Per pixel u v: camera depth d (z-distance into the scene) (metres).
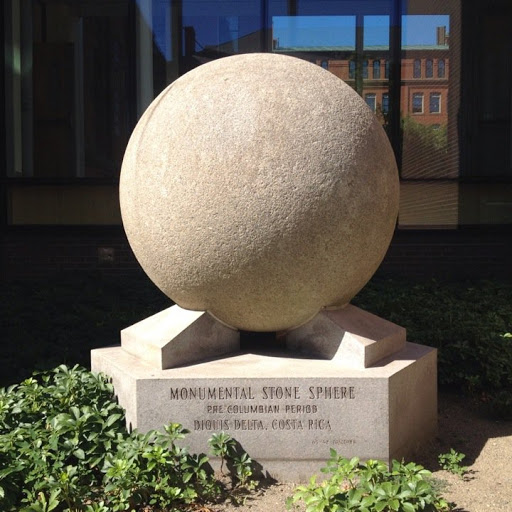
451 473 4.25
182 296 4.40
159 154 4.17
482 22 10.04
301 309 4.30
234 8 10.16
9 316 7.34
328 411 4.02
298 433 4.03
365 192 4.13
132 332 4.70
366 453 4.02
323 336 4.39
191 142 4.06
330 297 4.30
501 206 10.14
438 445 4.69
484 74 10.09
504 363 5.87
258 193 3.95
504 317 7.38
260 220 3.97
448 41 10.06
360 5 10.07
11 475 3.68
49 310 7.66
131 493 3.63
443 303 7.80
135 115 10.20
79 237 9.96
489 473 4.26
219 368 4.21
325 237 4.05
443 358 5.97
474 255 10.03
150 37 10.19
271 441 4.04
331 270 4.15
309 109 4.07
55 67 10.19
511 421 5.23
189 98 4.18
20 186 10.09
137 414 4.06
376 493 3.35
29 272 10.00
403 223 10.09
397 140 10.12
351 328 4.33
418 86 10.11
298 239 4.01
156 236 4.22
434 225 10.11
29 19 10.15
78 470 3.85
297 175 3.96
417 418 4.45
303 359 4.38
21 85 10.18
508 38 10.05
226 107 4.06
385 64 10.12
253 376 4.04
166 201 4.12
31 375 5.59
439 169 10.13
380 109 10.15
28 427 4.11
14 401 4.43
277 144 3.97
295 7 10.11
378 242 4.32
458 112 10.10
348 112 4.18
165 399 4.05
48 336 6.76
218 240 4.04
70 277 9.38
